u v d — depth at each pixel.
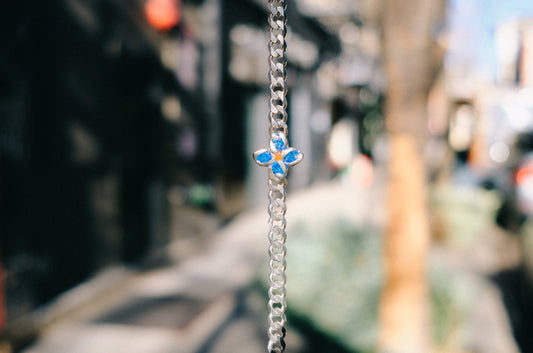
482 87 17.62
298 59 13.61
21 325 4.41
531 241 5.62
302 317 3.98
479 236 7.84
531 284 5.42
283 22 0.98
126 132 6.44
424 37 2.87
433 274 4.25
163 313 5.26
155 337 4.64
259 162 0.99
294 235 5.19
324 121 16.19
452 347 4.11
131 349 4.41
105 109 5.92
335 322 3.83
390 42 2.93
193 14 8.23
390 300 3.26
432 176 11.46
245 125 10.93
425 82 2.94
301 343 4.04
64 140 5.16
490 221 8.05
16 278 4.41
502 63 10.48
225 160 9.68
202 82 8.75
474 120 19.94
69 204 5.24
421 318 3.24
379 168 18.14
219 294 5.82
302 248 4.54
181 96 7.88
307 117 14.39
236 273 6.67
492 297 5.62
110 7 5.96
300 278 4.11
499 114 17.50
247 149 11.12
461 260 7.02
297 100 14.23
